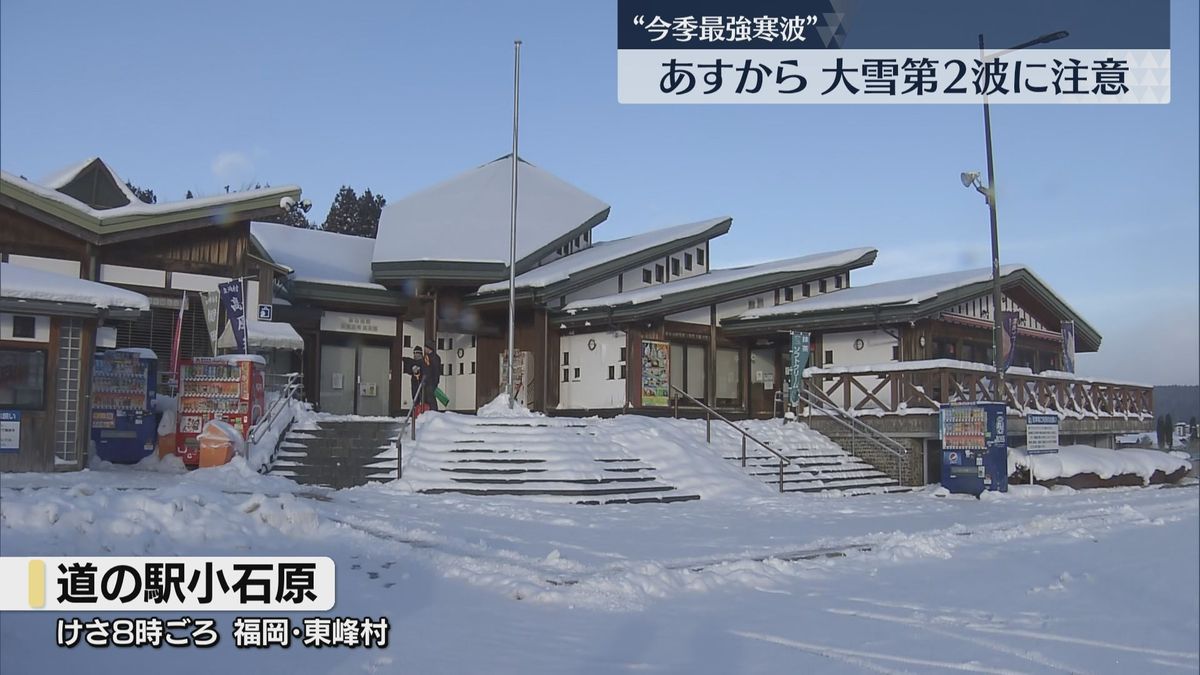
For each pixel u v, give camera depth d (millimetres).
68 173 24766
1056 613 10102
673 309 27453
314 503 14742
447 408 30625
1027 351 33688
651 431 22344
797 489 22344
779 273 30469
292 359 27594
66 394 16844
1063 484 25141
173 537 10695
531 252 29312
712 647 7988
